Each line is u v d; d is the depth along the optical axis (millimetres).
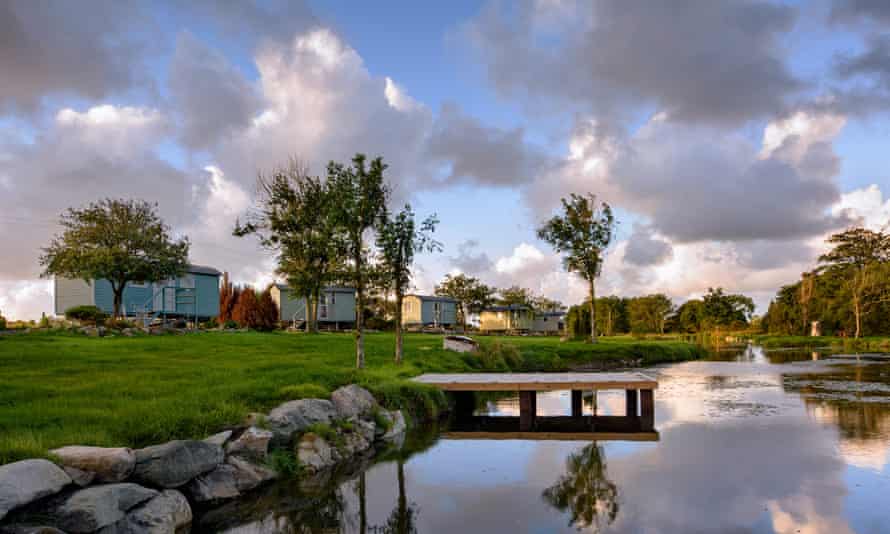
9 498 6090
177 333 36531
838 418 17109
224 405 11258
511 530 8391
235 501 9406
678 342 58719
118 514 7156
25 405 10781
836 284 81688
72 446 8008
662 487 10398
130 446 8906
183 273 47062
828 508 9117
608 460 12484
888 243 81125
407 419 16375
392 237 22734
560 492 10203
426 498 9930
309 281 43000
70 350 22297
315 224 42812
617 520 8742
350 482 10930
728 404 20344
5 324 34562
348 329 71312
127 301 50000
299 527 8531
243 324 56406
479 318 103438
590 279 50188
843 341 68375
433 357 27625
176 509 8102
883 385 25891
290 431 11625
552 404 21578
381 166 22609
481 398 23766
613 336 86938
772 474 11109
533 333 98812
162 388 13070
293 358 22391
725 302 99438
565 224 49656
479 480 11055
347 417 13758
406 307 88250
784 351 58875
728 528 8320
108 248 41875
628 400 18266
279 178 44625
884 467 11516
